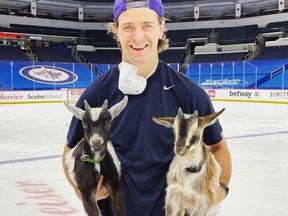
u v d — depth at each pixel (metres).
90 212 1.94
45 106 19.80
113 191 1.93
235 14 35.75
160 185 1.92
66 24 36.44
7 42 33.38
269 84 26.09
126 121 1.93
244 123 12.38
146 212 1.91
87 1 37.34
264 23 34.19
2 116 14.77
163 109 1.93
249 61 27.22
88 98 1.98
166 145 1.90
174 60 34.19
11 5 35.31
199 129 1.82
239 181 5.40
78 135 2.01
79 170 1.93
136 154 1.91
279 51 29.61
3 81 26.75
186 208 1.89
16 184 5.25
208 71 28.33
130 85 1.90
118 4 1.88
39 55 32.19
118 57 35.09
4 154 7.41
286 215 4.05
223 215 4.05
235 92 22.55
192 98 1.94
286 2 33.19
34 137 9.56
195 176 1.86
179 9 37.78
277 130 10.73
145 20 1.84
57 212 4.12
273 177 5.62
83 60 34.31
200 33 36.22
